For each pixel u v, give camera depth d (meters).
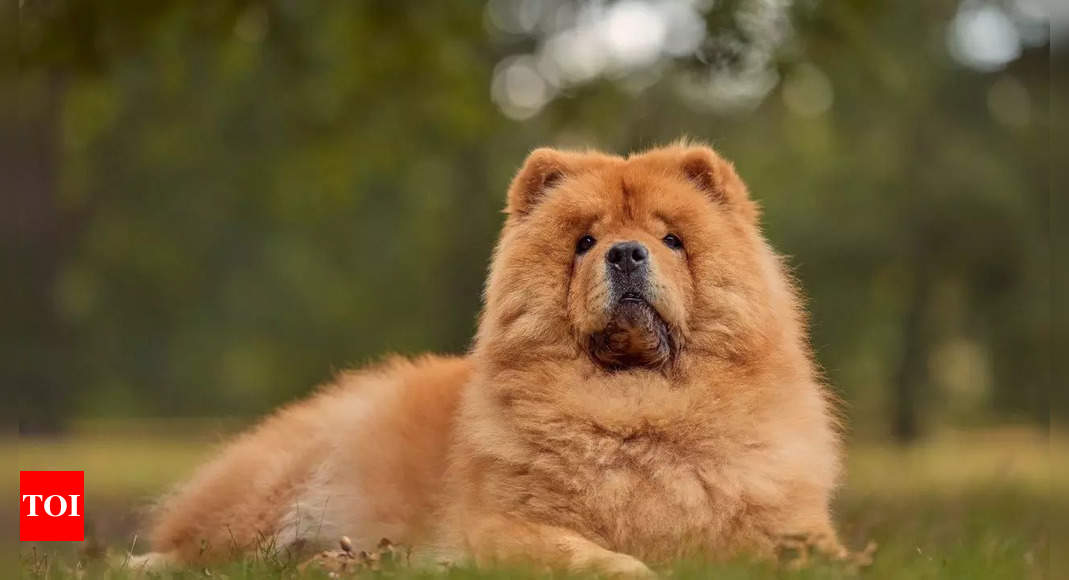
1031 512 10.58
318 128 18.94
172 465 22.36
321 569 6.88
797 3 14.36
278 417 9.34
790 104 28.61
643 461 6.82
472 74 18.19
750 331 7.10
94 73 14.92
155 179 32.38
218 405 43.12
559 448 6.86
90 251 34.28
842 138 28.97
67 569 7.75
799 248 29.88
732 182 7.67
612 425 6.85
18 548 8.91
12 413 10.13
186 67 22.23
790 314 7.51
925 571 6.52
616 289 6.94
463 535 6.98
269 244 35.94
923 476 18.23
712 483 6.77
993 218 28.50
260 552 7.80
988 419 37.44
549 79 19.92
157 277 36.75
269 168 28.03
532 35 24.80
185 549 8.85
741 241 7.41
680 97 21.19
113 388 40.59
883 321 33.47
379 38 17.17
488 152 31.58
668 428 6.84
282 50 17.27
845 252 29.61
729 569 5.96
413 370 9.02
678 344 7.07
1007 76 27.53
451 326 34.44
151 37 16.22
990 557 7.20
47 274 25.78
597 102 17.06
